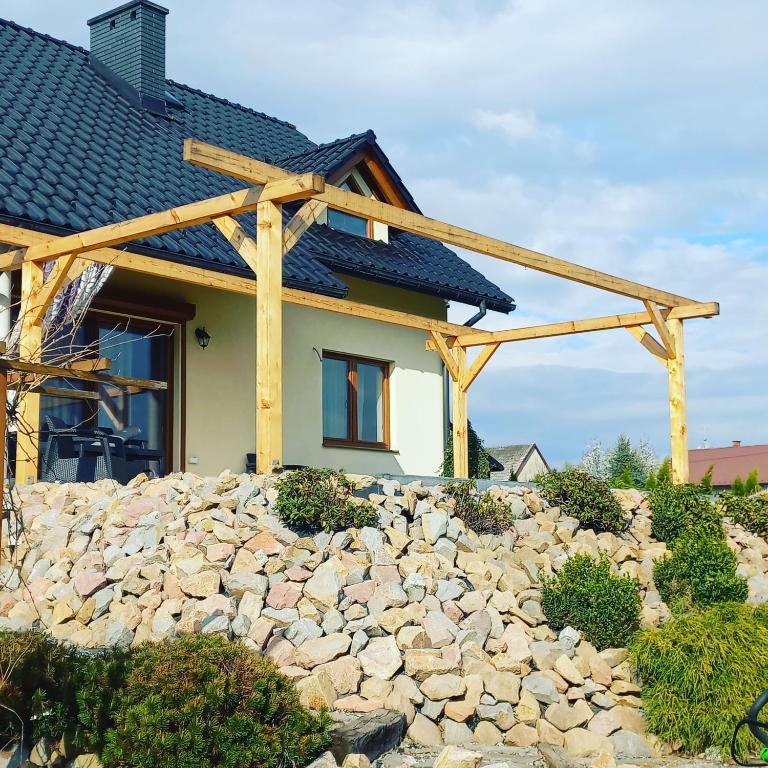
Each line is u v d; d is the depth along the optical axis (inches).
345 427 608.4
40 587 282.8
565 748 230.5
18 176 448.1
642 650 250.7
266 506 293.0
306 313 579.2
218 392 524.1
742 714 229.8
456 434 565.3
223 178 600.4
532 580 300.5
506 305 678.5
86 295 403.2
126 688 202.7
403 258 655.1
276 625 250.4
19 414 219.9
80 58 666.2
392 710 227.9
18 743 198.8
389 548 284.2
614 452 1227.9
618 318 509.4
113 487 334.0
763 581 348.8
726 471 1792.6
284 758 197.3
